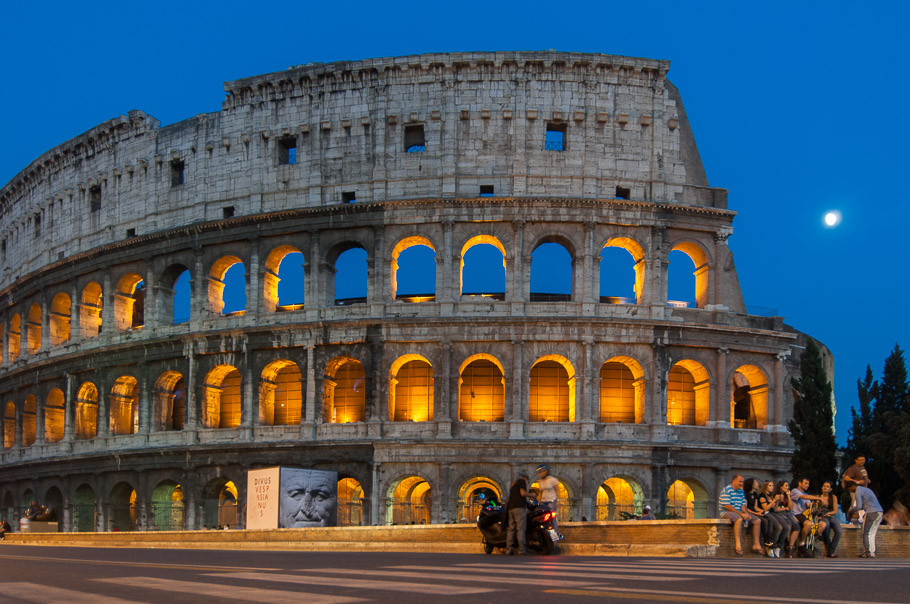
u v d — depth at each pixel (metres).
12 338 114.06
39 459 98.38
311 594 17.23
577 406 81.00
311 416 83.44
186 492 86.50
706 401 84.25
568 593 17.16
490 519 38.50
